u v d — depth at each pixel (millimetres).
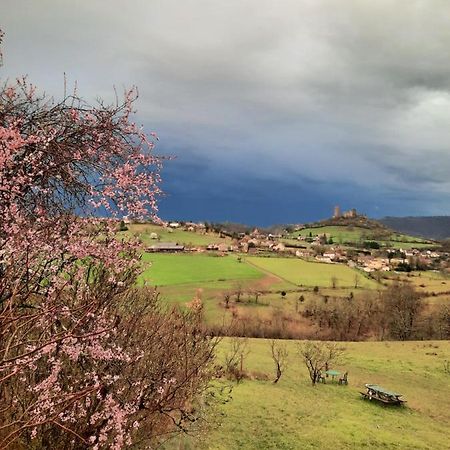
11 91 4531
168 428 9859
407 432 19969
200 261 100062
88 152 4812
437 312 71875
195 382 8977
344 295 82938
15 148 4133
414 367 36438
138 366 6434
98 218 5105
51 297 4406
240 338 44281
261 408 20547
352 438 17859
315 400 24094
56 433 5703
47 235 4617
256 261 113625
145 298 7926
